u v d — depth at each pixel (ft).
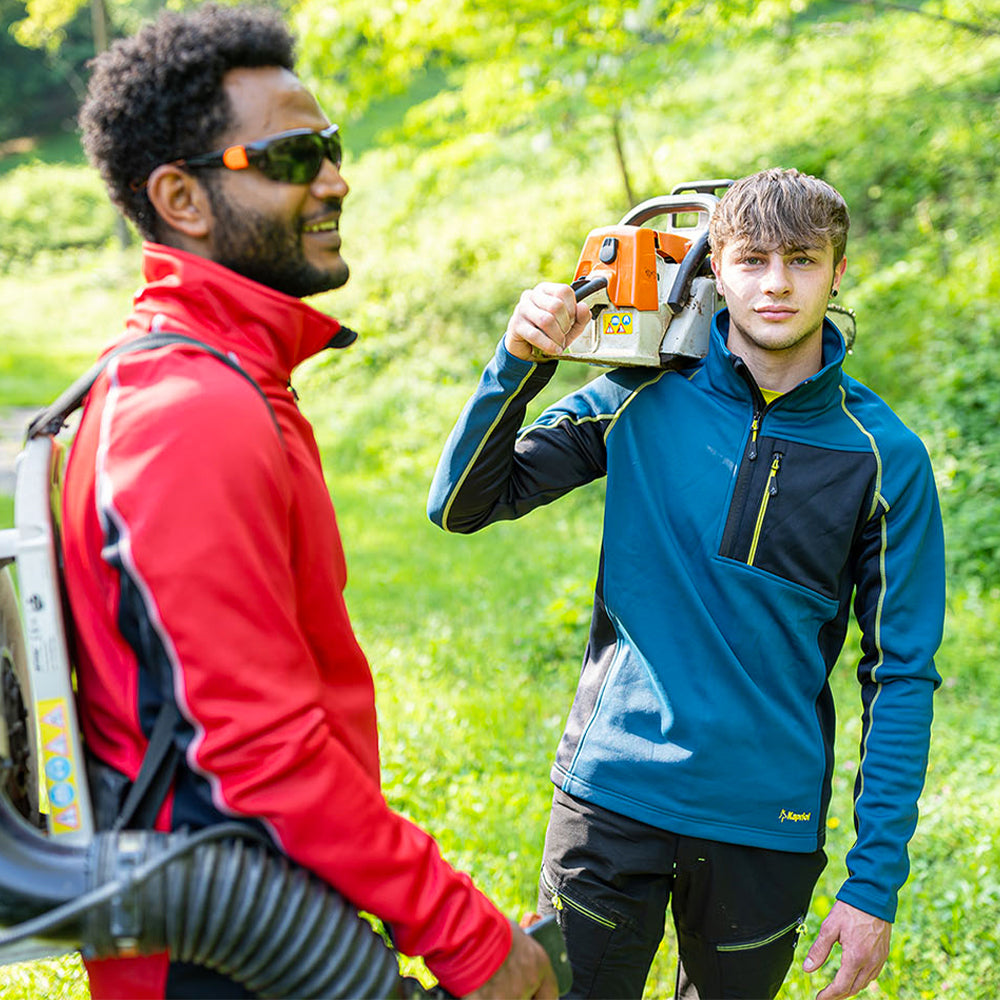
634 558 6.70
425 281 40.52
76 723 4.41
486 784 12.42
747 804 6.39
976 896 9.89
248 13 4.84
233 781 4.13
